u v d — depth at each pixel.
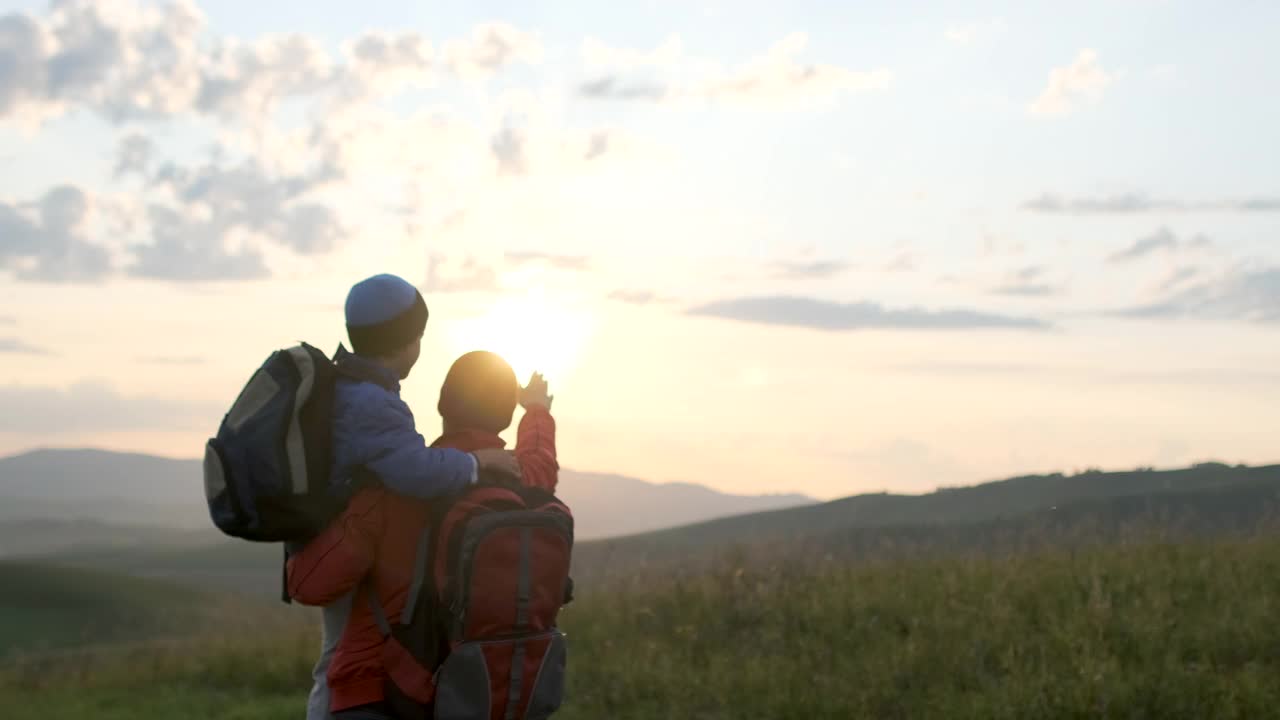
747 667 9.68
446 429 4.30
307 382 3.91
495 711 3.78
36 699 13.09
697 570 13.52
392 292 4.14
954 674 8.99
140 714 11.22
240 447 3.81
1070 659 8.78
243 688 12.33
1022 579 11.52
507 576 3.81
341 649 4.02
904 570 12.88
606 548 15.98
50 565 90.38
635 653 10.63
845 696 8.63
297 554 3.96
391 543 3.99
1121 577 11.29
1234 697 7.62
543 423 4.36
